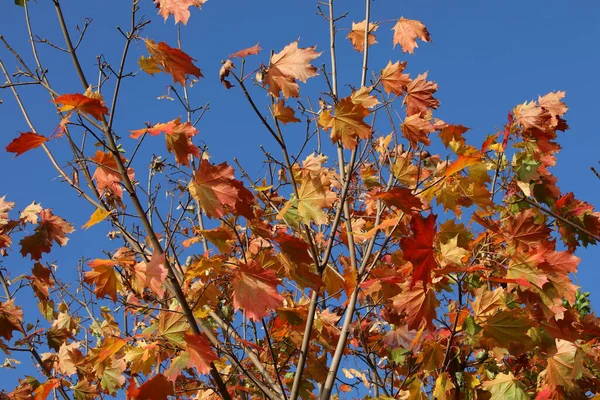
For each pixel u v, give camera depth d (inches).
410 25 168.2
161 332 135.9
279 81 138.6
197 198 133.4
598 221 194.4
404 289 139.5
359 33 175.9
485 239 167.9
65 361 200.8
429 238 117.6
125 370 174.4
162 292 124.6
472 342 154.3
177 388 175.5
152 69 136.4
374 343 194.2
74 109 123.9
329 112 145.3
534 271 145.4
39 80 144.6
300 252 144.6
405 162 163.5
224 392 130.1
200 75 138.6
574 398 162.6
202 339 127.0
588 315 179.6
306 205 147.0
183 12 129.7
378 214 165.3
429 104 159.5
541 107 197.5
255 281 130.8
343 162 165.6
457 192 169.6
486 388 161.8
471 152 141.5
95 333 219.0
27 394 195.0
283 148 149.7
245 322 177.6
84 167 148.6
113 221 138.3
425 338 164.2
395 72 160.7
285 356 184.7
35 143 123.3
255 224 155.4
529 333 160.7
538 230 151.5
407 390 185.8
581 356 161.3
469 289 175.0
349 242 161.8
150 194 154.2
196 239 167.6
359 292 165.5
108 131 131.8
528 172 194.2
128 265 143.5
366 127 144.1
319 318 175.8
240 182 136.6
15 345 198.4
